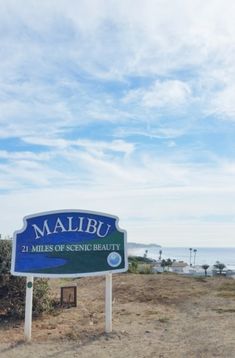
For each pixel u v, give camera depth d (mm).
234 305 9836
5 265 8992
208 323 8234
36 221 8078
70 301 10359
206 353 6484
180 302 10477
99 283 14070
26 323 7504
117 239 8180
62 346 7086
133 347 6953
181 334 7625
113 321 8680
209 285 12766
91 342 7289
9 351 6840
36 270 7863
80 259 8047
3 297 9109
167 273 17859
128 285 12875
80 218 8180
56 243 8039
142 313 9398
